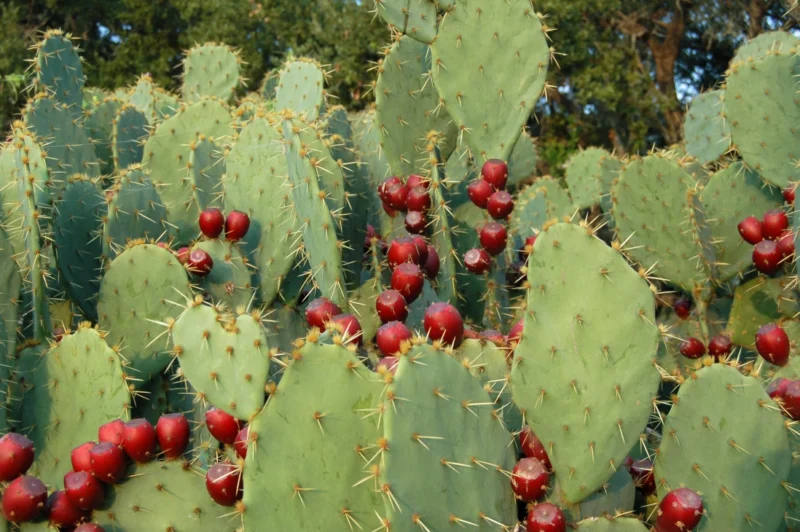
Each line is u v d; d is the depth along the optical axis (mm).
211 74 6520
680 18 13016
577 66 12742
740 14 12875
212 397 2295
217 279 3463
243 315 2328
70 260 3688
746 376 2434
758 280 4289
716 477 2398
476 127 3654
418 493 2061
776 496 2457
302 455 2172
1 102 11633
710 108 6336
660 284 5074
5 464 2314
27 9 14016
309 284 3766
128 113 5176
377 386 2223
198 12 14648
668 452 2420
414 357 2115
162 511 2355
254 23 13844
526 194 6605
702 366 2633
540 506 2258
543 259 2395
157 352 3230
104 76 14266
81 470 2352
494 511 2242
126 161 5160
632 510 2553
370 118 4461
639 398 2363
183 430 2379
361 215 3492
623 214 4328
